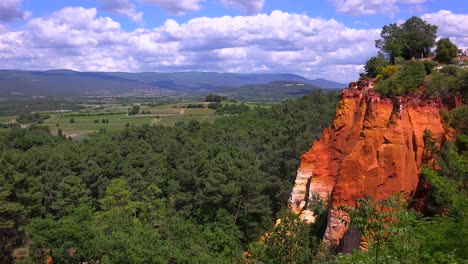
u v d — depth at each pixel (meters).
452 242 21.17
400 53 44.84
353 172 30.08
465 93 31.89
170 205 65.12
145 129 110.06
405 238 16.20
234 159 68.31
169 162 86.88
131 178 69.06
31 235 46.88
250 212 56.69
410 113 30.36
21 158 63.91
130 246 37.00
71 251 48.78
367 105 31.78
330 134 38.66
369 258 17.41
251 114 144.50
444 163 28.45
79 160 72.44
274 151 68.44
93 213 63.09
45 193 67.62
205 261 39.34
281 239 25.73
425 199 28.84
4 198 57.66
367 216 15.30
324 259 25.44
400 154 28.98
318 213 35.38
